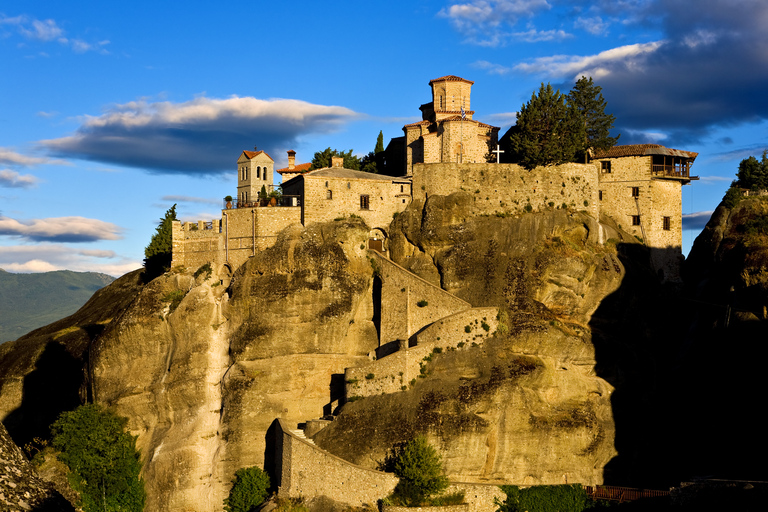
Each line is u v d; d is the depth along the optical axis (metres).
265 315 81.81
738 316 75.00
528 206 87.06
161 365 85.44
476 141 94.94
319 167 112.19
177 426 82.75
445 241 84.88
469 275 81.69
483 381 72.00
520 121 90.00
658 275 88.94
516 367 72.75
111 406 84.75
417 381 73.06
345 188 88.06
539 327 74.94
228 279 87.88
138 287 109.25
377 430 70.56
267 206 89.06
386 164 107.69
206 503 79.19
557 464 72.69
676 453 76.25
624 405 77.44
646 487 74.75
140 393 84.69
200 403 82.56
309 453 70.00
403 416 70.75
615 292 82.19
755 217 86.62
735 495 62.16
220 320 84.25
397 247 87.31
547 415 72.94
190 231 91.88
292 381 80.94
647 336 83.44
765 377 70.44
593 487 69.56
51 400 98.25
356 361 82.62
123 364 86.00
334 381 81.88
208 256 90.19
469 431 70.06
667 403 79.12
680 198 91.31
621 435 75.94
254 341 81.00
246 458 79.25
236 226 88.56
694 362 79.38
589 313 81.50
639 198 90.19
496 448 71.25
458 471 70.44
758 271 76.00
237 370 81.12
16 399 98.12
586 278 81.12
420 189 88.62
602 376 77.62
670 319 85.12
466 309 76.88
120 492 79.62
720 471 71.81
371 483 66.31
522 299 78.62
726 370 74.50
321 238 84.75
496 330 74.50
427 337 75.25
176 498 79.56
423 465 65.75
